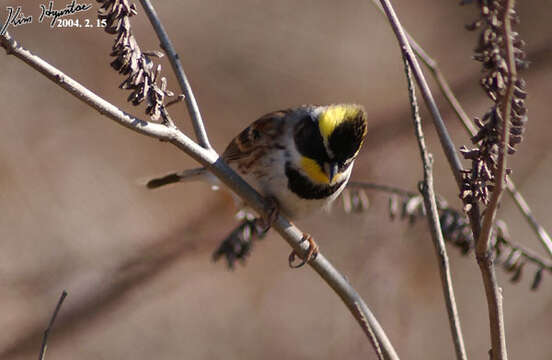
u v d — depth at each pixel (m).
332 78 17.39
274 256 15.08
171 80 16.86
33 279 14.36
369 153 15.57
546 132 15.75
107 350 13.70
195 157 5.41
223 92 17.05
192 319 14.10
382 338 5.22
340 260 13.12
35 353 13.54
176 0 17.45
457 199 15.21
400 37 4.88
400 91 17.03
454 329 4.50
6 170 15.51
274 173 7.21
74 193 15.67
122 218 15.51
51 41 16.17
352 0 18.23
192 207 15.73
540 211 14.63
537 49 16.88
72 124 16.42
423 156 4.68
